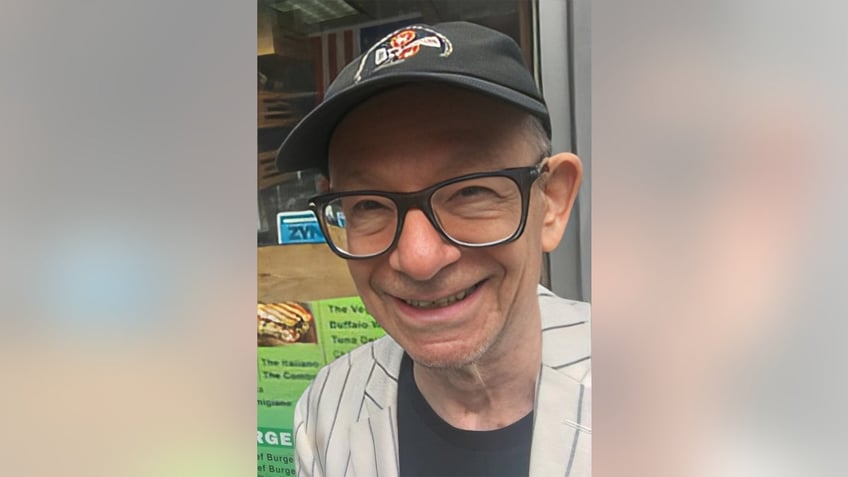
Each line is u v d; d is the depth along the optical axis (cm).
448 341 51
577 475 49
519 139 47
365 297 52
